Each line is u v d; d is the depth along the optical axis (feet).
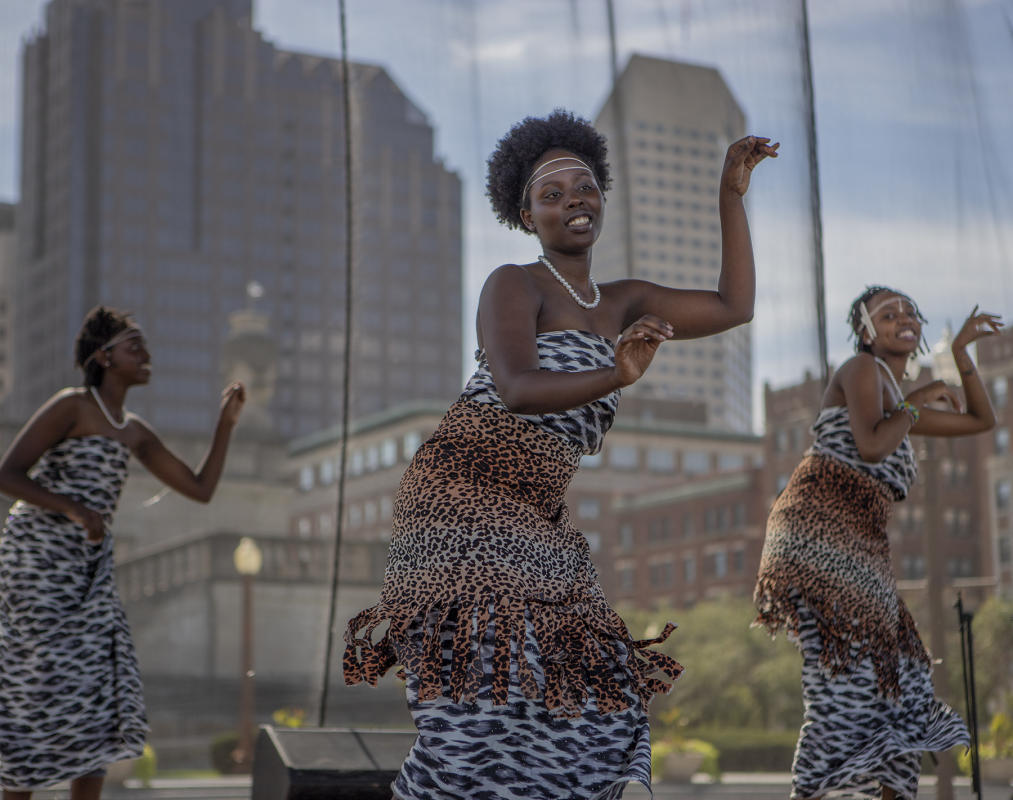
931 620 20.51
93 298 181.27
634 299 8.55
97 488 12.01
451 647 7.44
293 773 11.16
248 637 60.75
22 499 11.53
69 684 11.45
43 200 190.80
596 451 8.00
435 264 284.20
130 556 86.58
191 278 252.01
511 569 7.51
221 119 257.55
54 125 192.13
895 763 11.17
